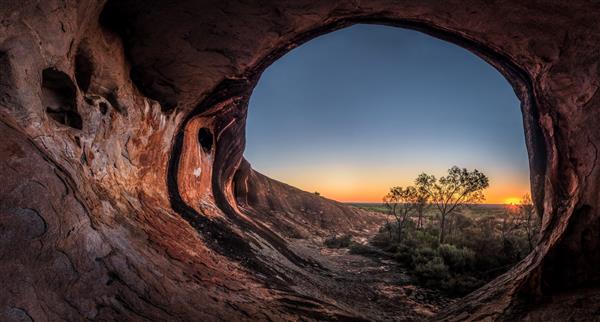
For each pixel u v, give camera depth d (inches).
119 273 131.5
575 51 210.5
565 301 177.6
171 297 146.1
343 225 1386.6
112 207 196.2
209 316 148.9
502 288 238.2
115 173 240.8
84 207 139.3
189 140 418.3
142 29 253.9
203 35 271.6
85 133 203.0
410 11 278.8
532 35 229.6
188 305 148.9
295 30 304.5
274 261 362.3
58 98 189.5
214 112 444.1
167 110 347.9
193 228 322.0
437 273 483.5
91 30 214.4
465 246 649.0
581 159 221.5
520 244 604.1
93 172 202.4
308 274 388.5
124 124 264.2
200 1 236.2
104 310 107.7
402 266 582.9
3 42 126.1
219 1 240.4
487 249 605.3
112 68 249.8
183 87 334.3
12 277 85.7
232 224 433.1
